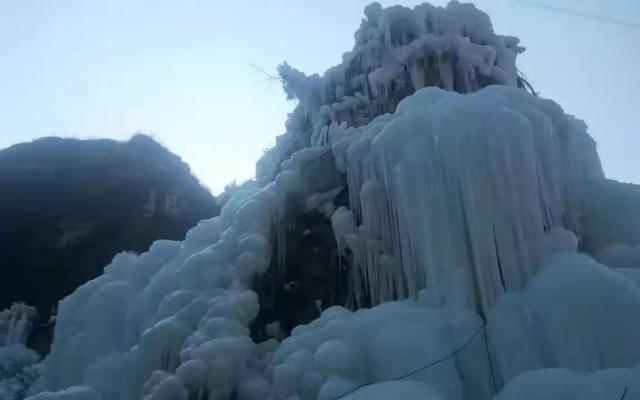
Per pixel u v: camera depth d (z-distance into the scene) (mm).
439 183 9570
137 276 15273
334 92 15906
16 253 22859
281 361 9672
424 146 9977
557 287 8188
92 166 24969
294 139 16453
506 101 10414
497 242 9141
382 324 9031
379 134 10914
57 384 14203
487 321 8617
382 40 15367
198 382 9438
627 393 6297
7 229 23078
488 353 8383
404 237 10031
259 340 11266
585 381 6723
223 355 9703
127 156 25656
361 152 11742
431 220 9453
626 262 10125
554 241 9219
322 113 15250
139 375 10734
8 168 24547
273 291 11922
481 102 9984
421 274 9672
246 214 12250
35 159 24891
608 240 10977
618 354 7523
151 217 24266
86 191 24219
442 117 9906
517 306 8438
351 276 11461
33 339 20469
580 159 11695
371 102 14922
